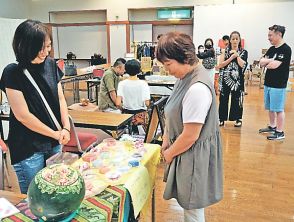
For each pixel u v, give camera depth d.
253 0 9.25
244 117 5.41
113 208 1.25
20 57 1.54
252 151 3.75
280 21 9.16
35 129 1.63
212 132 1.47
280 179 2.98
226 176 3.05
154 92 4.84
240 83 4.57
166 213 2.40
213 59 5.61
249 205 2.51
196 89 1.36
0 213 1.16
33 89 1.63
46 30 1.56
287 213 2.39
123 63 3.86
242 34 9.51
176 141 1.46
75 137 2.24
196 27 9.88
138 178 1.52
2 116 3.00
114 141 1.97
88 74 6.37
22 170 1.70
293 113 5.68
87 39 11.41
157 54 1.42
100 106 3.85
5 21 4.59
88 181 1.42
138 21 10.90
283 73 3.92
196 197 1.49
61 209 1.01
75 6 10.87
